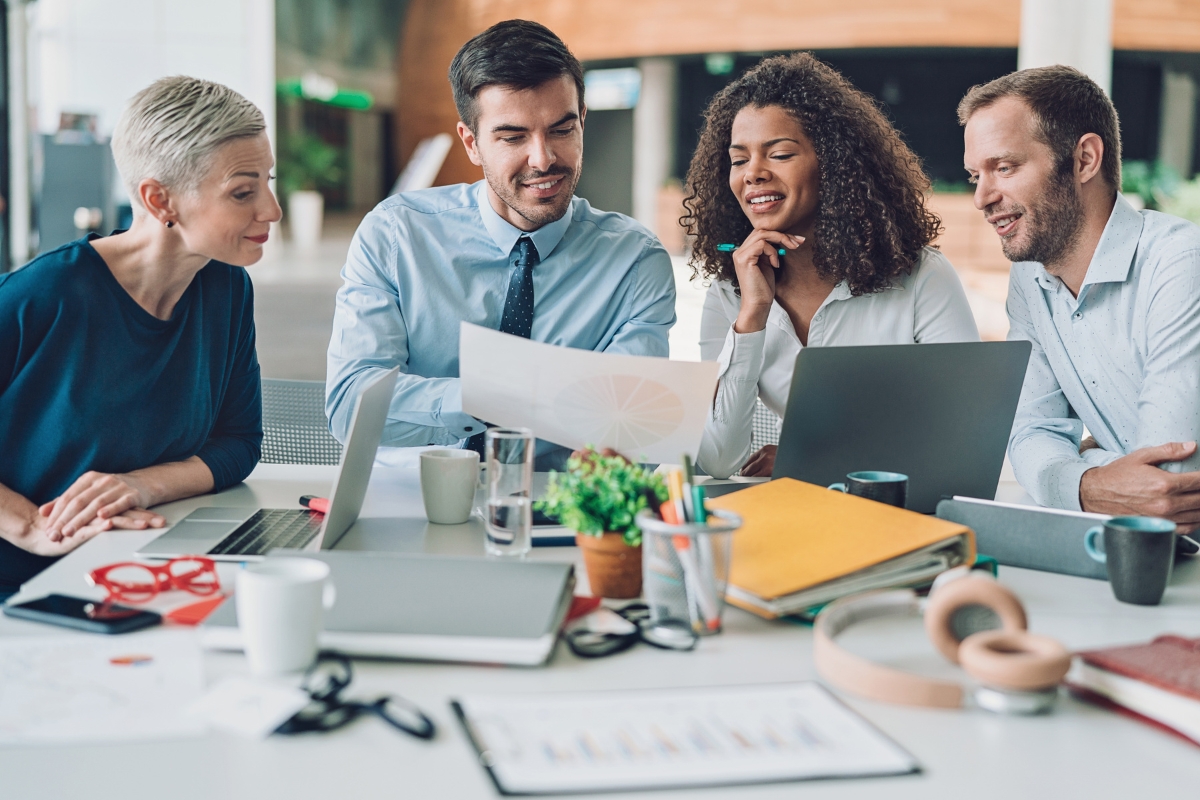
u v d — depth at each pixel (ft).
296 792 2.52
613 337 7.01
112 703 2.95
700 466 6.40
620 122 56.39
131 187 5.02
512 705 2.96
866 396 4.91
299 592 3.08
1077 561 4.25
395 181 66.23
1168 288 5.69
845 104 6.72
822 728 2.85
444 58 60.34
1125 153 47.55
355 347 6.66
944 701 3.04
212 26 43.78
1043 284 6.31
